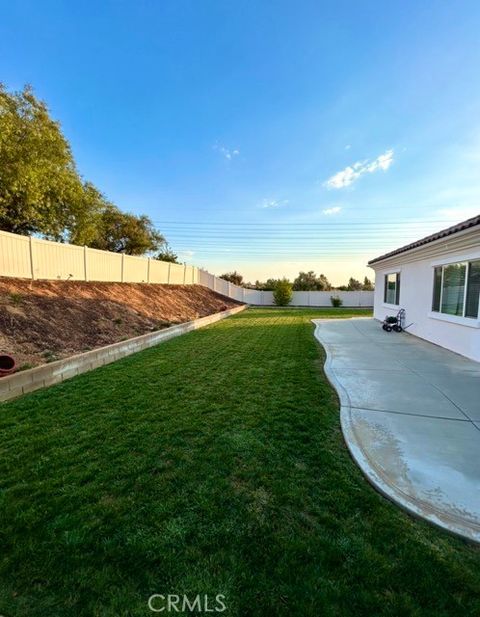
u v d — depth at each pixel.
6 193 11.35
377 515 1.99
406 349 7.33
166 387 4.68
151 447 2.88
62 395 4.36
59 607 1.42
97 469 2.53
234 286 28.08
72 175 14.90
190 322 11.18
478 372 5.34
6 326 6.23
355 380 4.89
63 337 6.89
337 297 28.56
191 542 1.78
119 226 26.02
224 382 4.89
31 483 2.34
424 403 3.92
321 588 1.49
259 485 2.32
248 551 1.72
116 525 1.91
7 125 9.88
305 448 2.87
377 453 2.73
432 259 8.11
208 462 2.63
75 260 11.02
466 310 6.56
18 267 8.80
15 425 3.39
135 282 14.84
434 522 1.91
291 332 10.52
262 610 1.40
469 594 1.45
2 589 1.51
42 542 1.78
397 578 1.54
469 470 2.47
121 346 6.75
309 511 2.04
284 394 4.33
